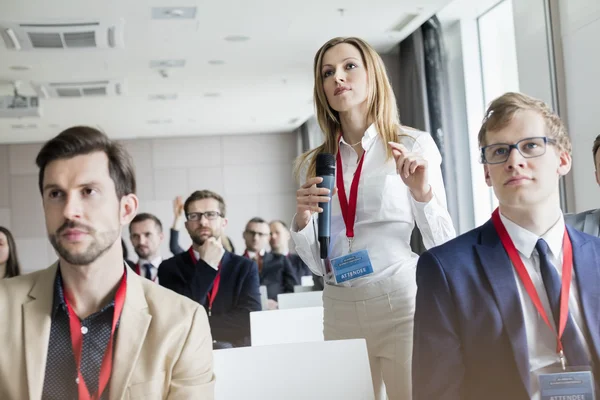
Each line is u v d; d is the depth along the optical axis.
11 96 9.05
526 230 1.76
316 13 6.82
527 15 5.38
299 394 2.14
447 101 7.36
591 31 4.62
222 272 4.41
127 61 8.35
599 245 1.77
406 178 2.39
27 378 1.59
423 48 7.52
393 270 2.48
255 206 16.25
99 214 1.62
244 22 7.02
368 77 2.60
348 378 2.15
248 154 16.30
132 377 1.67
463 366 1.71
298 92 10.92
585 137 4.73
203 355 1.78
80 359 1.66
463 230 7.24
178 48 7.91
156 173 16.02
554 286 1.69
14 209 15.58
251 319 3.01
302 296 4.13
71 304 1.70
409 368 2.41
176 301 1.81
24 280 1.74
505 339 1.68
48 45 7.32
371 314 2.46
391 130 2.60
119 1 6.16
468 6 6.98
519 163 1.71
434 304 1.75
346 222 2.58
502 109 1.74
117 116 12.30
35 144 15.69
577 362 1.63
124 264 1.80
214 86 10.14
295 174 2.95
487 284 1.73
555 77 5.01
